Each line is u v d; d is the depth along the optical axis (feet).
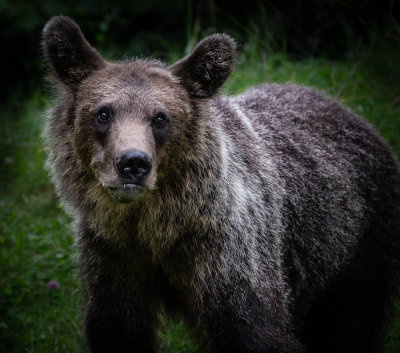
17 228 49.29
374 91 51.80
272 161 32.14
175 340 38.81
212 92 29.22
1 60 73.05
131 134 25.90
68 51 28.76
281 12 65.51
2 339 40.47
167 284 30.55
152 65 29.58
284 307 30.78
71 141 28.35
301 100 35.88
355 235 34.58
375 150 36.19
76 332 40.09
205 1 66.80
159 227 28.32
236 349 28.96
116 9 69.92
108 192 26.71
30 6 68.59
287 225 32.22
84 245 29.84
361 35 59.88
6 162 56.70
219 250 28.60
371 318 35.88
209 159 28.30
